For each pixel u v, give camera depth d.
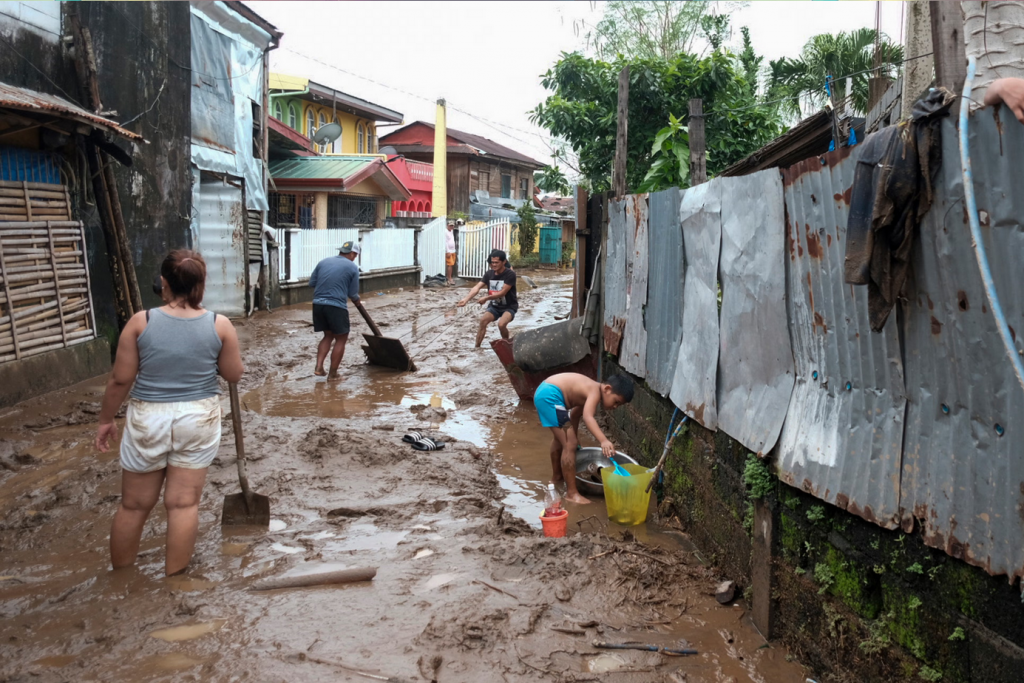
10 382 8.00
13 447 6.80
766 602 3.94
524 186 46.06
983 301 2.52
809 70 16.25
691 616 4.16
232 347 4.41
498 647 3.59
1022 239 2.32
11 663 3.36
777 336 3.99
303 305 17.81
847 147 3.26
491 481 6.40
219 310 14.91
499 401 9.23
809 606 3.65
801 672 3.61
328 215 23.36
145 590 4.08
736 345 4.50
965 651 2.67
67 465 6.35
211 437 4.29
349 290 10.41
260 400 9.05
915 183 2.68
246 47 16.02
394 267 23.31
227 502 5.03
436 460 6.69
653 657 3.65
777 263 3.96
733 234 4.54
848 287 3.32
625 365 7.36
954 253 2.62
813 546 3.61
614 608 4.11
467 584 4.21
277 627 3.68
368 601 3.98
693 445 5.30
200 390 4.24
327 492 5.78
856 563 3.28
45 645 3.51
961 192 2.56
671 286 5.93
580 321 8.66
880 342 3.13
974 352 2.59
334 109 29.41
